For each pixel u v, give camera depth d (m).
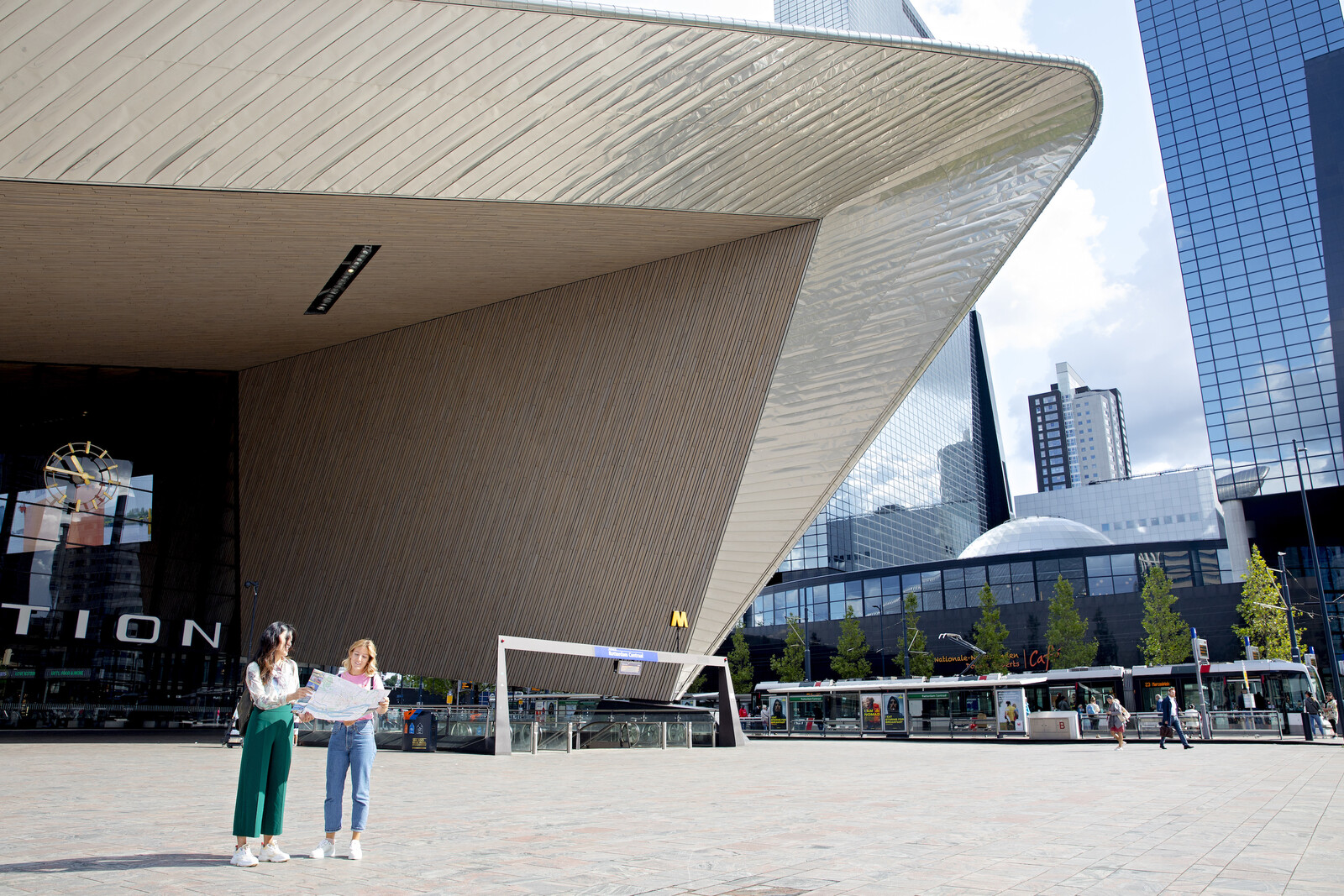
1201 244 74.88
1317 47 73.50
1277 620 43.69
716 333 22.98
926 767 15.75
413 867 5.11
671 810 8.38
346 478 29.38
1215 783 11.84
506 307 25.55
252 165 13.30
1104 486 108.38
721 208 19.17
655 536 24.27
